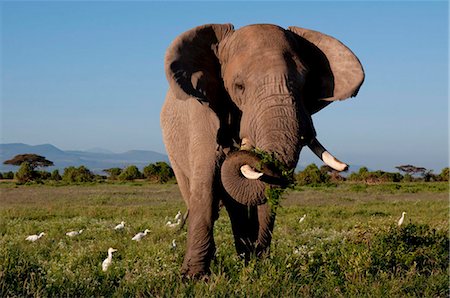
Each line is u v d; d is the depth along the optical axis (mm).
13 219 23406
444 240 10570
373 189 49469
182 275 8570
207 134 8656
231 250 10422
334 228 17438
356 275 8375
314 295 7766
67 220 22109
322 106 8602
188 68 8430
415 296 7828
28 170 76188
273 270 7977
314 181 58000
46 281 7801
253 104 7828
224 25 8781
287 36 8445
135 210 26375
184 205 31953
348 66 8469
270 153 7309
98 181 72625
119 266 9430
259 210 8898
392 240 9875
